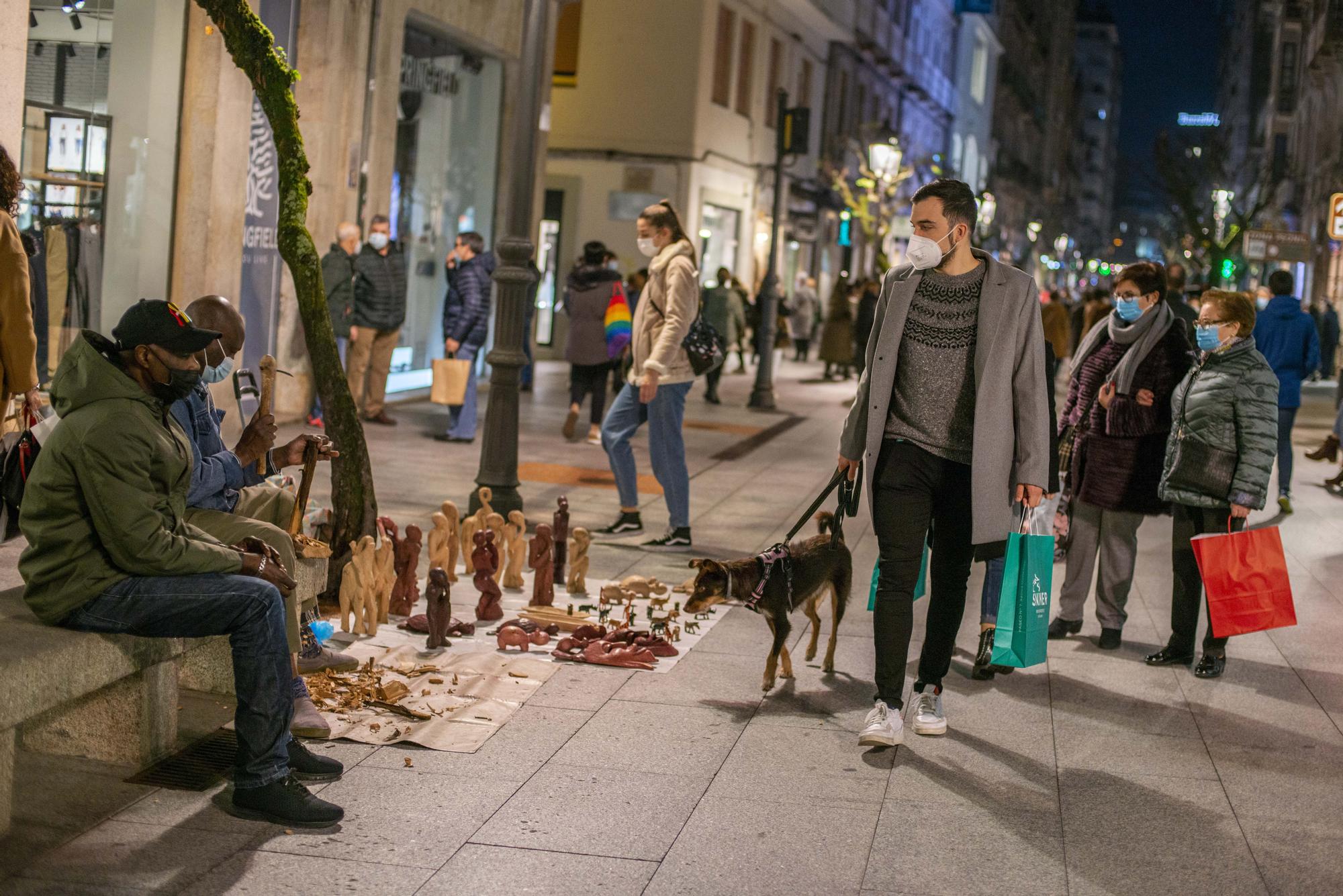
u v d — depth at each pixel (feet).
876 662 18.11
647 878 13.60
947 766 17.22
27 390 17.61
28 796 14.92
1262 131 203.31
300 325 47.91
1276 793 16.63
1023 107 263.08
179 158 40.68
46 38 35.45
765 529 33.53
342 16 49.21
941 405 17.92
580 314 46.83
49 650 13.79
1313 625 25.79
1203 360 21.88
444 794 15.56
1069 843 14.89
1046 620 19.67
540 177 68.13
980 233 161.38
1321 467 52.21
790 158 116.57
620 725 18.26
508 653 21.38
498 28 63.10
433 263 62.03
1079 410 24.07
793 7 110.22
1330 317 78.38
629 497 31.68
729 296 67.36
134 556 14.35
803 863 14.10
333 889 13.04
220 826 14.40
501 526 25.98
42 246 35.78
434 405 56.85
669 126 92.53
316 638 20.81
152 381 14.75
